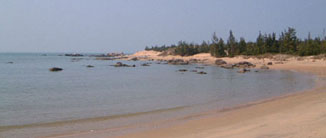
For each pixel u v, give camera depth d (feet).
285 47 339.16
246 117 46.19
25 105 67.10
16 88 103.14
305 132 32.99
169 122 46.06
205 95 80.23
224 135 35.29
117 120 49.49
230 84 111.04
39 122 48.93
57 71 195.83
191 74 169.89
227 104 62.80
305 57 273.13
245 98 71.61
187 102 68.08
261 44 373.20
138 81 129.18
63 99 76.38
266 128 36.86
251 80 126.62
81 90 96.78
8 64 286.05
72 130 42.88
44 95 84.48
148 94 84.99
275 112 48.39
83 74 172.24
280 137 31.91
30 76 156.76
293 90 84.07
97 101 72.33
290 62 246.47
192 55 487.20
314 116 41.22
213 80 130.31
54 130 43.16
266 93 80.12
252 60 309.63
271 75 151.02
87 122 48.44
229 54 396.57
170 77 150.10
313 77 128.47
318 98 60.29
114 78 146.00
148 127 43.09
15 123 48.42
